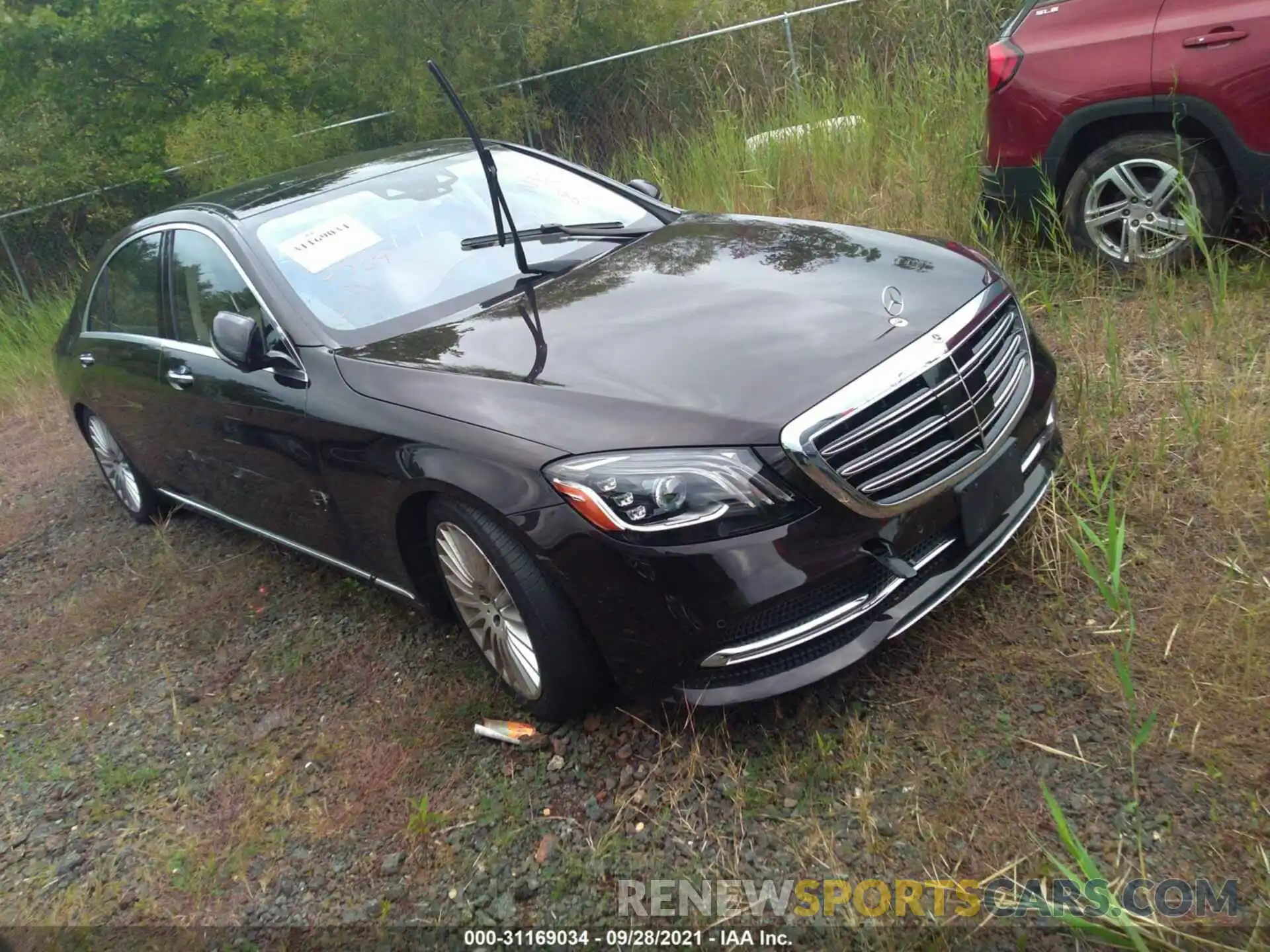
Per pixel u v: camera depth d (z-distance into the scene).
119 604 4.48
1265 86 4.07
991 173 5.00
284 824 2.89
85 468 6.52
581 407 2.63
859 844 2.37
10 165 10.58
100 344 4.64
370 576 3.49
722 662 2.53
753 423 2.45
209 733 3.40
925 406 2.62
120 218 10.79
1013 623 2.93
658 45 9.29
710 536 2.43
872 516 2.53
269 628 3.96
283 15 10.34
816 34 8.90
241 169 9.40
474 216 3.88
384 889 2.59
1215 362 3.91
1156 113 4.41
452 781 2.89
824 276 3.09
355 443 3.08
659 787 2.67
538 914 2.41
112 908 2.75
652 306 3.06
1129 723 2.51
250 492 3.87
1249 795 2.26
